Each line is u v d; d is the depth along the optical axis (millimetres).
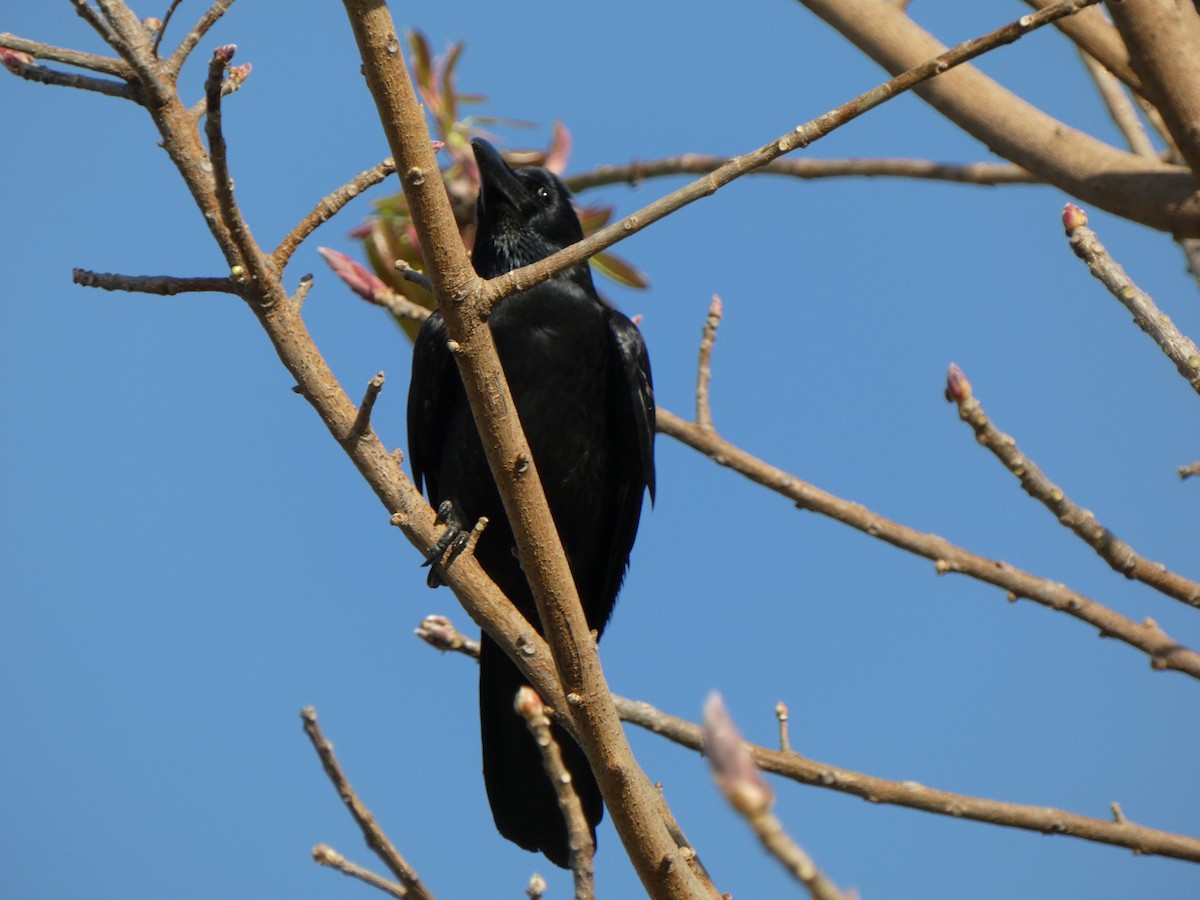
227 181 6770
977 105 8938
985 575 9812
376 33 6582
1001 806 8977
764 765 8859
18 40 6949
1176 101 7941
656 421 10500
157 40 7066
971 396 8797
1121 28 8023
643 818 6977
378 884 7105
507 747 10367
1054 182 8781
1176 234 8359
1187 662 9422
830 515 10156
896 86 6516
